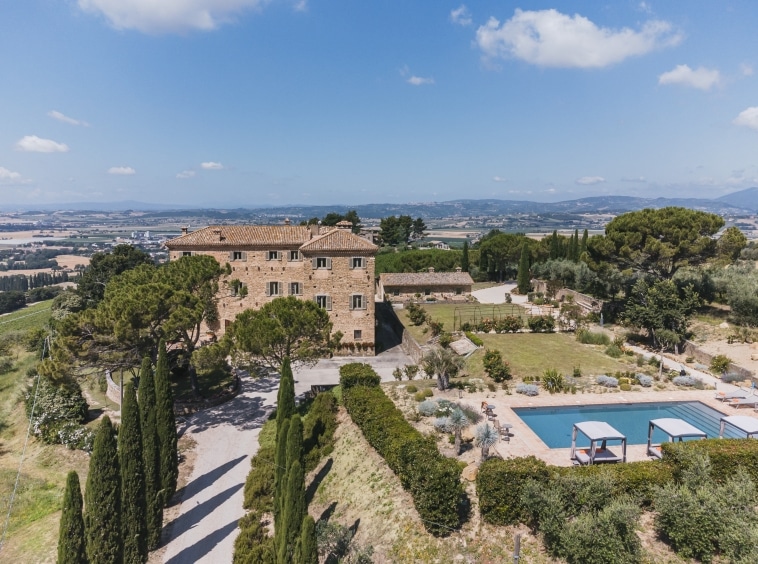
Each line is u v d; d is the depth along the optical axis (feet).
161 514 82.38
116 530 69.41
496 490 65.46
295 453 77.87
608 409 106.32
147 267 154.61
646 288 155.22
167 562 77.46
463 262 328.70
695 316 163.73
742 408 102.32
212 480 99.81
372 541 70.69
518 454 83.41
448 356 120.06
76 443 114.93
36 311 295.48
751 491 59.47
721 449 69.31
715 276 177.06
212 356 117.70
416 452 74.08
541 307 222.07
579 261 272.72
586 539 55.62
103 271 254.68
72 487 63.72
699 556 56.85
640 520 63.67
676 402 107.24
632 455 83.20
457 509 67.87
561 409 106.01
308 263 171.22
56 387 117.70
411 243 583.99
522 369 130.72
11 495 96.89
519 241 320.50
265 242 184.96
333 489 89.04
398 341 196.65
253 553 74.13
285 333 118.42
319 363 166.91
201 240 185.16
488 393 114.62
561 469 67.21
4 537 85.46
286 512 67.92
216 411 132.98
